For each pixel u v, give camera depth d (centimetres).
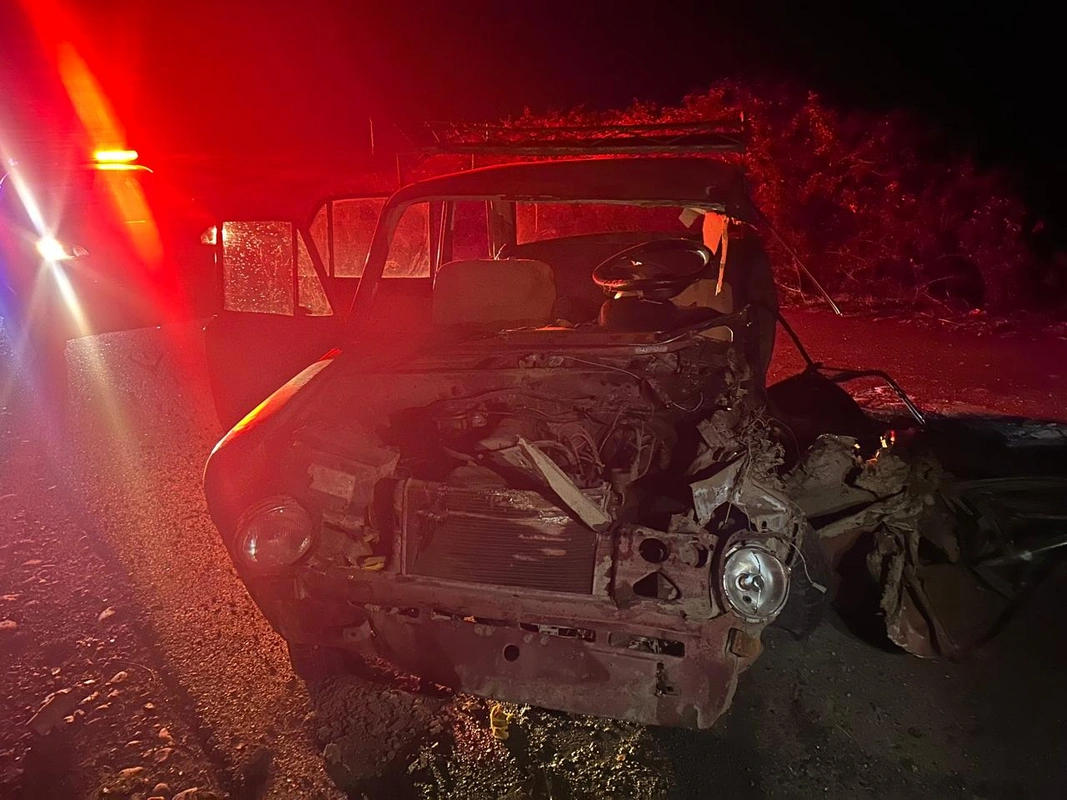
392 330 412
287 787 290
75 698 328
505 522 305
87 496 516
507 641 304
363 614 316
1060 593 443
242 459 316
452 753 308
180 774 294
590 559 297
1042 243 1336
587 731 323
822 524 353
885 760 316
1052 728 337
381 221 421
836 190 1327
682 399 356
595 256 529
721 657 286
